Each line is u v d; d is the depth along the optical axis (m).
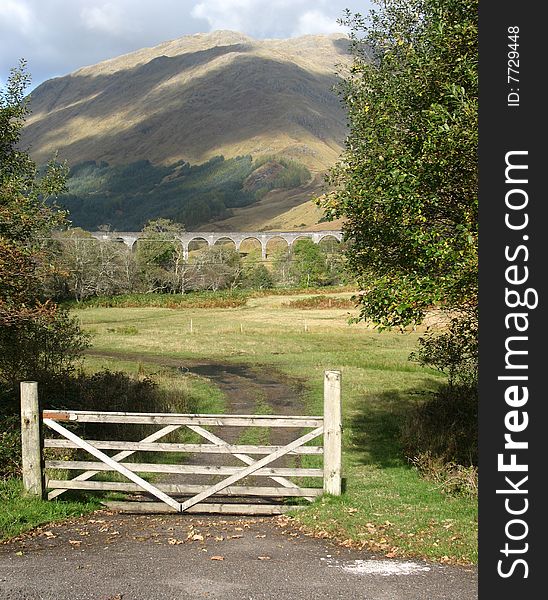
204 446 10.69
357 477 13.37
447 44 11.51
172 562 8.08
